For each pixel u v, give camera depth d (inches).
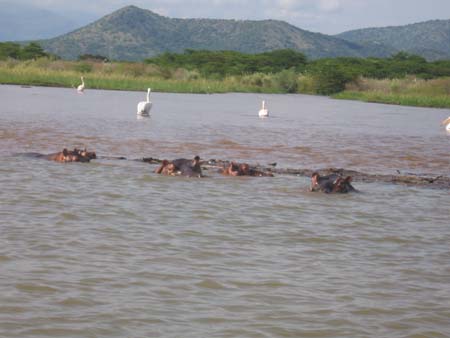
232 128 1266.0
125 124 1245.1
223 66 4360.2
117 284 382.9
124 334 319.9
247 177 738.8
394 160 935.7
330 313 354.9
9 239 456.4
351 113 1982.0
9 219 508.7
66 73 3088.1
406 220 569.9
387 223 556.1
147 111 1459.2
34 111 1414.9
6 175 682.8
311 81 3521.2
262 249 464.8
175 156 880.3
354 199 649.6
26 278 383.6
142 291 374.0
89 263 416.2
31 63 3476.9
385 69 4286.4
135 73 3412.9
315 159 909.2
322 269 426.3
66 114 1389.0
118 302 356.8
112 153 879.1
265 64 4704.7
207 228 514.0
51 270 399.5
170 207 576.7
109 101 1950.1
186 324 334.0
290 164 858.1
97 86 2802.7
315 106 2324.1
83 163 778.2
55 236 470.3
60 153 786.8
